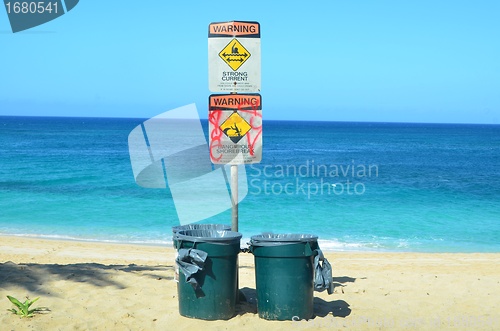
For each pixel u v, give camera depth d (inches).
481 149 3275.1
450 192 1141.1
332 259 503.2
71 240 628.7
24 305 253.6
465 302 299.1
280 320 248.7
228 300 250.8
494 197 1068.5
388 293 316.8
